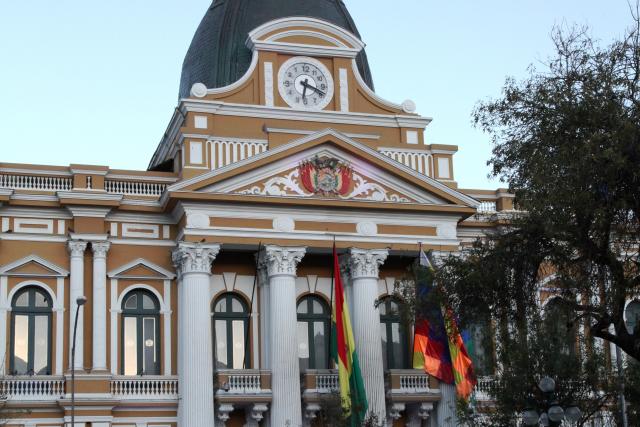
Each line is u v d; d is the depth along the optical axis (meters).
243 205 46.88
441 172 50.81
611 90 31.00
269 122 49.25
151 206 47.47
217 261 48.34
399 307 37.56
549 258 33.34
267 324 47.34
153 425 45.50
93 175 47.16
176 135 49.66
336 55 51.06
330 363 48.84
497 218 51.16
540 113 32.41
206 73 53.03
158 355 46.91
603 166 29.94
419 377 48.00
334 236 47.59
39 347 45.66
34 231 46.31
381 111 51.31
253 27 52.91
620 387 35.50
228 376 45.44
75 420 44.16
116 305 46.62
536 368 34.97
